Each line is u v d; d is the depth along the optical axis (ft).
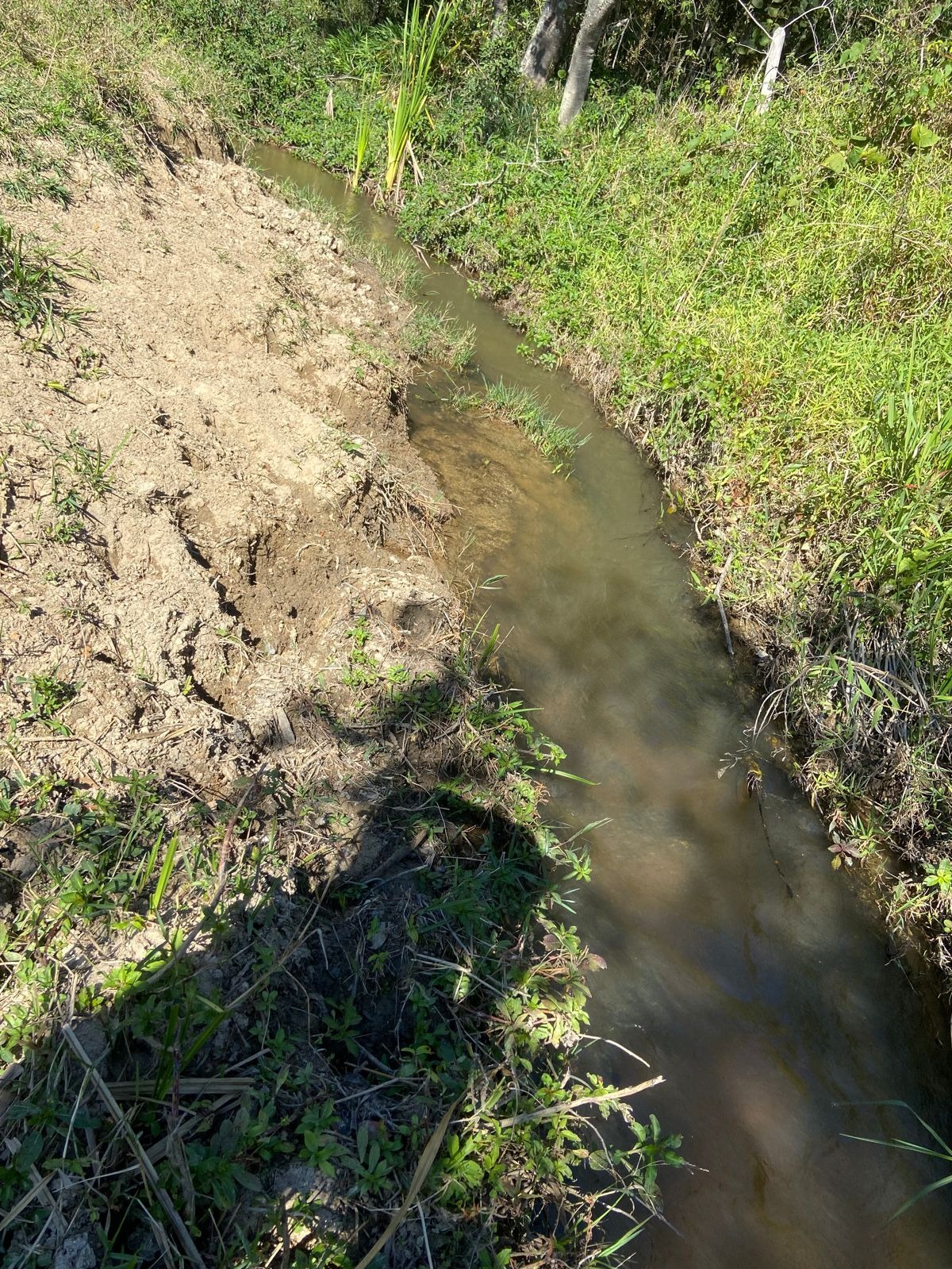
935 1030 10.77
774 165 26.63
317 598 12.85
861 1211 8.78
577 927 10.45
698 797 12.74
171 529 11.40
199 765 9.35
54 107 18.15
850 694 13.70
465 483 17.66
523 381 22.68
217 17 37.78
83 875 7.86
